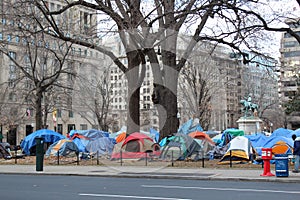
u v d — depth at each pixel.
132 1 21.92
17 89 48.12
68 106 45.25
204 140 25.61
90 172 19.92
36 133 32.97
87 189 13.62
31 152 33.03
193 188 13.77
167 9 23.47
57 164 24.88
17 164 26.27
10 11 32.34
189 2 24.12
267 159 17.22
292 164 21.52
